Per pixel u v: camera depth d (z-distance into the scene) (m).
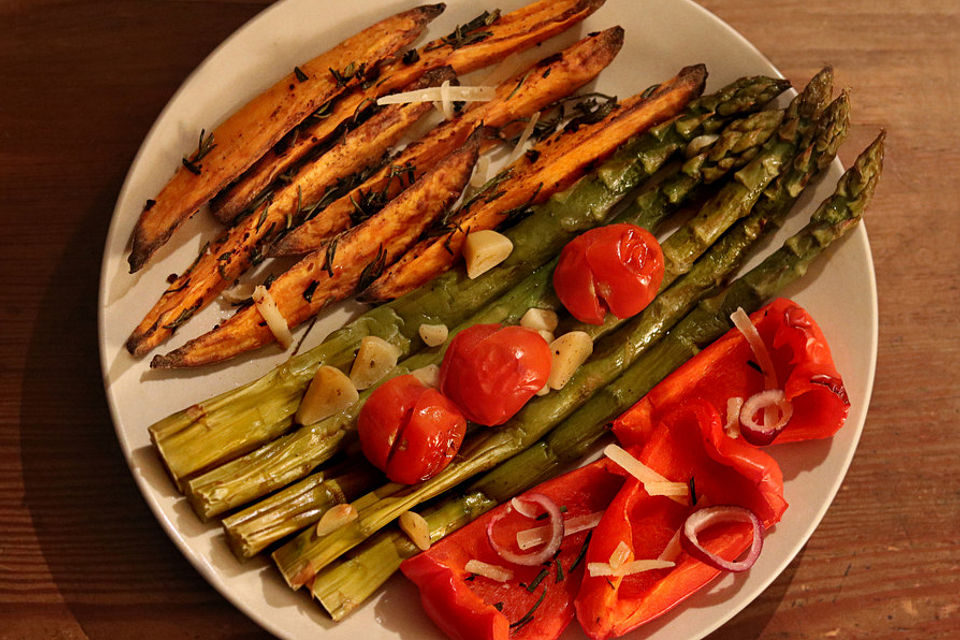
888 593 0.52
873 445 0.53
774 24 0.57
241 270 0.49
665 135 0.51
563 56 0.51
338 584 0.46
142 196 0.49
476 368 0.47
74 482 0.50
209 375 0.49
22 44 0.54
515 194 0.50
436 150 0.50
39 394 0.50
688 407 0.48
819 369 0.48
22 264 0.52
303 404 0.47
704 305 0.50
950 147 0.57
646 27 0.53
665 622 0.47
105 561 0.49
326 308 0.50
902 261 0.55
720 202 0.50
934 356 0.54
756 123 0.50
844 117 0.50
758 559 0.48
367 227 0.48
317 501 0.47
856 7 0.58
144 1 0.54
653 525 0.48
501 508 0.48
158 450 0.47
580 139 0.51
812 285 0.51
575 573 0.48
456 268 0.50
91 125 0.53
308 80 0.49
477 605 0.45
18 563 0.49
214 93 0.50
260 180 0.49
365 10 0.51
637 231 0.48
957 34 0.58
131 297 0.48
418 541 0.47
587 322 0.49
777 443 0.49
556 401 0.49
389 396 0.47
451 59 0.51
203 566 0.46
